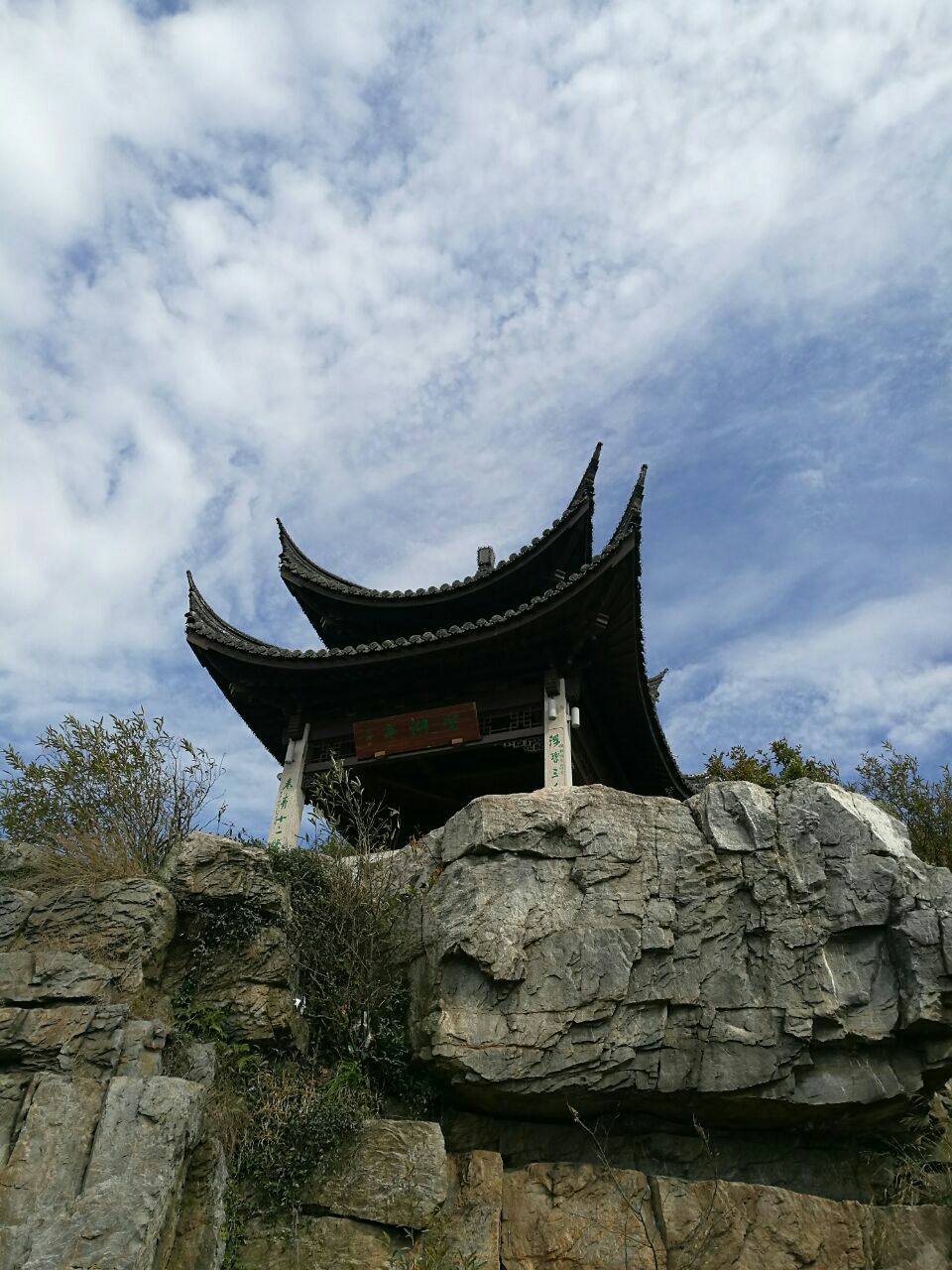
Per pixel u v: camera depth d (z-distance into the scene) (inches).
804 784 558.6
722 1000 507.2
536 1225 480.1
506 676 784.9
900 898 506.9
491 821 571.5
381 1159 482.0
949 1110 541.3
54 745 634.8
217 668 815.1
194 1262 417.1
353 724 796.6
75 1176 405.4
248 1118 484.4
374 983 550.3
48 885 547.8
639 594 737.0
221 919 537.0
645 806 569.9
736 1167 510.9
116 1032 453.4
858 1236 473.1
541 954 529.3
